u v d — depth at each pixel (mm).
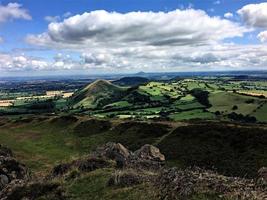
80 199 21984
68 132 85375
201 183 19188
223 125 65062
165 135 68500
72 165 29719
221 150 55562
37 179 27891
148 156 37531
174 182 19875
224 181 19406
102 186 23172
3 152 50312
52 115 117375
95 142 74375
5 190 25484
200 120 81875
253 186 18641
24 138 85250
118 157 32281
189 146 59969
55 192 23438
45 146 74812
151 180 22094
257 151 52000
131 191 21141
